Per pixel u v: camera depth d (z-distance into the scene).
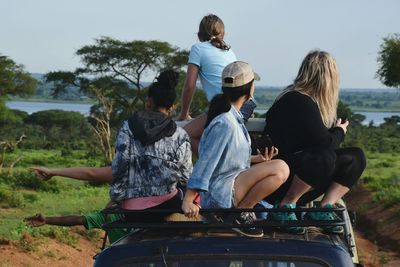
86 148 100.50
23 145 102.56
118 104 77.12
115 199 6.25
